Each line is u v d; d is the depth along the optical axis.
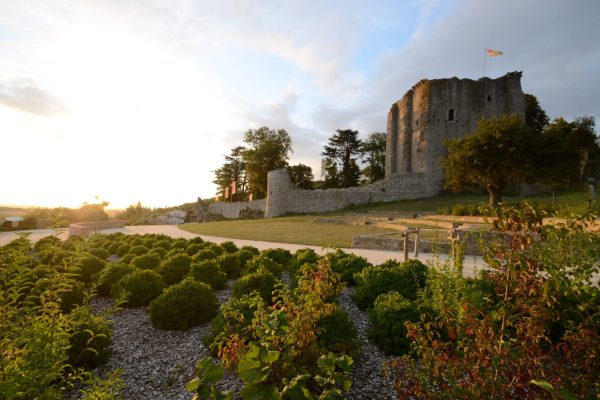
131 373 5.37
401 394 3.33
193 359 5.70
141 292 8.66
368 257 14.71
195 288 7.50
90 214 46.50
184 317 7.11
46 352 2.84
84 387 5.01
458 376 3.10
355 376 4.89
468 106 52.47
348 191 51.31
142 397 4.65
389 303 6.23
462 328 3.34
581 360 2.98
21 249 3.19
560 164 27.97
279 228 30.70
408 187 51.38
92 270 10.34
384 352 5.57
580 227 3.23
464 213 29.45
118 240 20.92
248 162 70.12
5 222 38.31
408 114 57.25
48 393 2.77
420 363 4.42
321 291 4.77
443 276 5.52
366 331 6.49
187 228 38.66
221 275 10.33
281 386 3.36
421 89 53.78
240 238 24.00
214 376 2.60
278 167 68.50
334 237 22.30
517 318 3.18
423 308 5.61
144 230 37.00
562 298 3.81
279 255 12.76
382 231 25.02
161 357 5.89
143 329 7.21
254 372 2.61
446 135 51.78
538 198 36.66
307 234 24.80
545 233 3.06
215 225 40.59
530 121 61.53
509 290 3.25
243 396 2.53
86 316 3.89
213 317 7.52
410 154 57.06
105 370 5.50
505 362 2.79
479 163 28.86
